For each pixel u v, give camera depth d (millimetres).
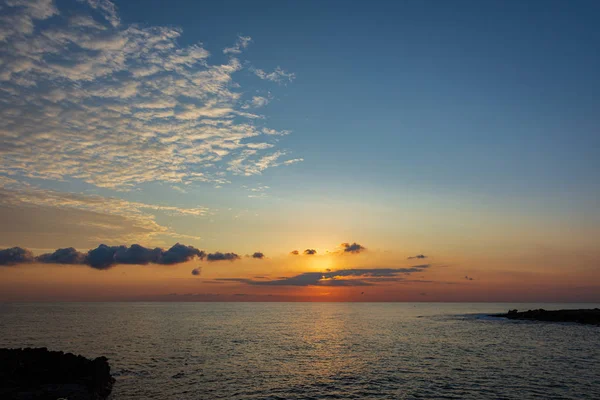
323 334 101812
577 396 38688
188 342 81312
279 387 43188
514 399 37875
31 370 38344
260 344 80188
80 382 37875
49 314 186125
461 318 164000
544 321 135375
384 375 49250
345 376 48812
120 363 55688
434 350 70562
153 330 106500
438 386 43281
